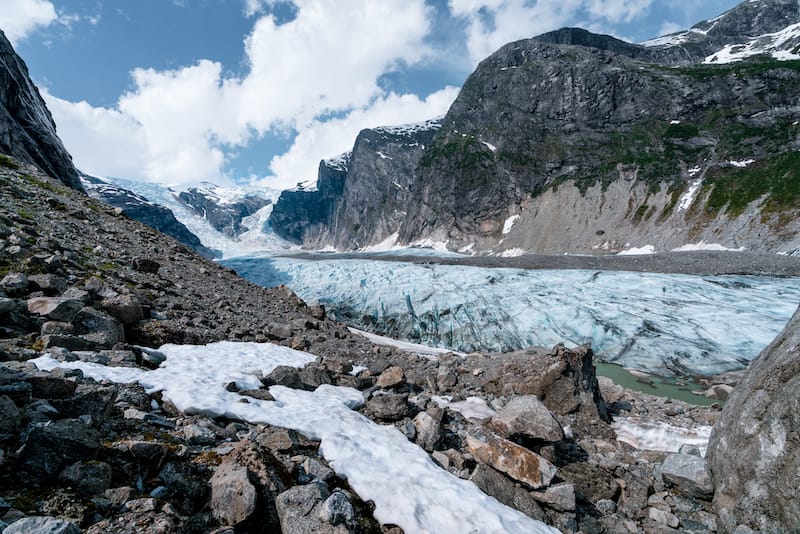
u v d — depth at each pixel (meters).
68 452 3.43
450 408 8.52
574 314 39.91
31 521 2.57
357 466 5.05
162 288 12.18
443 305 46.78
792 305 36.47
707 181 86.44
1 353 5.14
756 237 68.62
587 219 100.12
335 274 62.00
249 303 15.61
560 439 6.36
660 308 39.34
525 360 10.32
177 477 3.87
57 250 11.00
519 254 103.38
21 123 37.22
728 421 5.77
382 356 12.89
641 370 29.44
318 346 12.09
